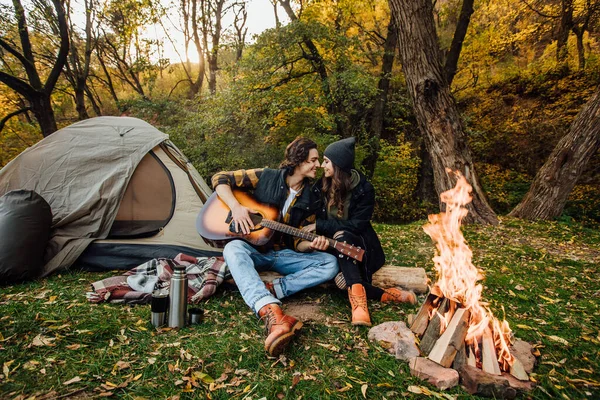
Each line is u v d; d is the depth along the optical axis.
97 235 3.55
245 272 2.33
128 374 1.82
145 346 2.06
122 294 2.68
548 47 13.63
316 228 2.72
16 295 2.73
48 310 2.47
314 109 8.94
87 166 3.75
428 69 5.93
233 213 2.66
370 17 12.16
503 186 10.86
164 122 11.65
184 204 3.93
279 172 2.78
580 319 2.64
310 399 1.70
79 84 12.17
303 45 9.52
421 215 11.15
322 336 2.27
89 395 1.66
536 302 2.96
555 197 6.70
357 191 2.79
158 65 13.69
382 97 10.78
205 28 13.77
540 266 3.96
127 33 13.24
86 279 3.20
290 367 1.92
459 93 13.38
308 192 2.78
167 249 3.60
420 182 11.70
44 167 3.71
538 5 13.88
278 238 2.83
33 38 12.10
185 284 2.31
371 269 2.79
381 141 10.49
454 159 6.13
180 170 4.09
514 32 14.43
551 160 6.77
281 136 10.05
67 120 15.65
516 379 1.82
